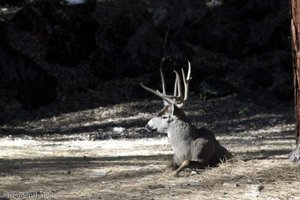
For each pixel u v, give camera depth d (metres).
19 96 49.97
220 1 61.09
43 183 18.98
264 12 59.88
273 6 60.28
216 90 50.31
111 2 60.09
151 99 50.41
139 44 55.22
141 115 47.28
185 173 19.45
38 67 51.12
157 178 19.06
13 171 21.56
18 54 51.19
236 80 52.28
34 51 55.88
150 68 54.28
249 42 57.16
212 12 60.19
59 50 55.38
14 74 50.38
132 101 50.34
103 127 44.47
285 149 29.14
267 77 52.28
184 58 54.62
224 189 17.11
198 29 58.28
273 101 49.53
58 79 53.12
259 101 49.34
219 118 46.25
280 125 43.34
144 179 19.03
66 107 49.66
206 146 19.62
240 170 19.09
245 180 17.95
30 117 47.88
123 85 53.00
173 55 54.84
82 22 56.41
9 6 61.72
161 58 54.69
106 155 27.84
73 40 55.88
